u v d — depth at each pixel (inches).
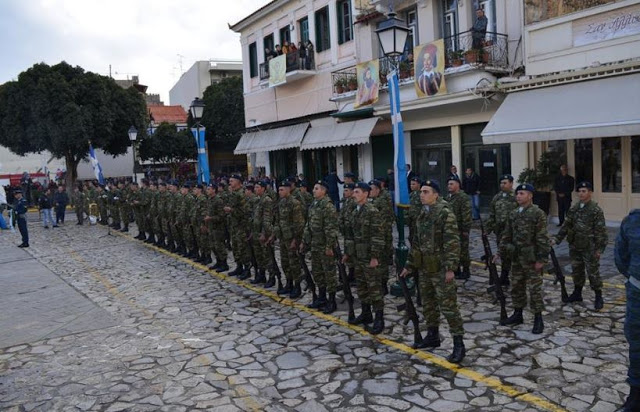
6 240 765.3
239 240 418.3
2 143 1253.1
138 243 655.1
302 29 903.7
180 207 525.3
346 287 293.6
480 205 646.5
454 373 218.8
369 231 273.0
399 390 207.0
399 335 268.4
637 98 427.2
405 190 332.5
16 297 408.5
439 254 231.3
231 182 420.5
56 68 1195.9
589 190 283.0
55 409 209.2
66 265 537.0
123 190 765.3
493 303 310.3
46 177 1544.0
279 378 226.2
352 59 787.4
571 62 506.6
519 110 507.8
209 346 271.0
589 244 283.0
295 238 346.3
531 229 254.2
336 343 263.6
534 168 564.4
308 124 861.8
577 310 287.9
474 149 644.1
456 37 636.1
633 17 456.4
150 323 317.7
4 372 251.9
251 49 1053.8
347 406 196.7
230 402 206.4
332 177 740.7
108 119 1229.7
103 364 255.0
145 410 203.6
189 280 429.1
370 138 786.8
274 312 324.5
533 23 534.3
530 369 217.0
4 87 1191.6
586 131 438.3
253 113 1057.5
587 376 207.6
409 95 659.4
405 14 712.4
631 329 171.6
